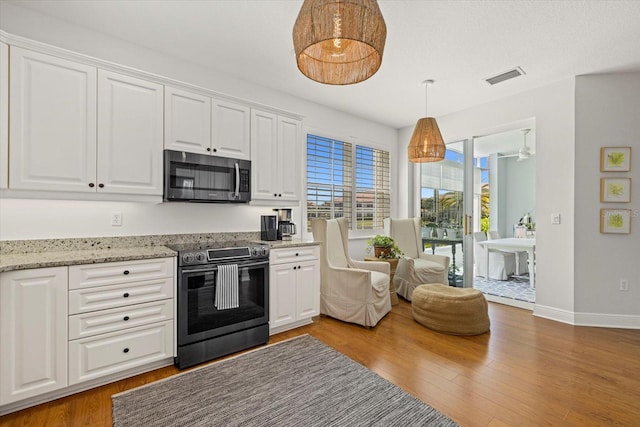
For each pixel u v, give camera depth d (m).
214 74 3.09
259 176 2.98
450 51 2.71
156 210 2.71
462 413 1.71
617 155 3.11
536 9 2.13
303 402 1.81
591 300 3.16
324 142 4.14
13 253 2.09
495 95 3.72
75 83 2.05
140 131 2.31
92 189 2.11
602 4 2.07
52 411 1.71
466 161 4.27
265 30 2.44
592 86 3.16
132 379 2.05
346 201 4.43
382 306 3.26
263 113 3.02
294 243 2.96
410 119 4.66
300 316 3.00
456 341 2.70
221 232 3.10
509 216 6.23
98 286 1.92
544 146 3.42
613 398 1.86
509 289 4.51
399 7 2.12
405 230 4.53
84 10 2.19
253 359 2.36
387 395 1.88
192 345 2.27
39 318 1.73
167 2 2.11
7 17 2.11
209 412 1.71
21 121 1.86
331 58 1.71
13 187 1.84
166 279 2.18
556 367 2.24
